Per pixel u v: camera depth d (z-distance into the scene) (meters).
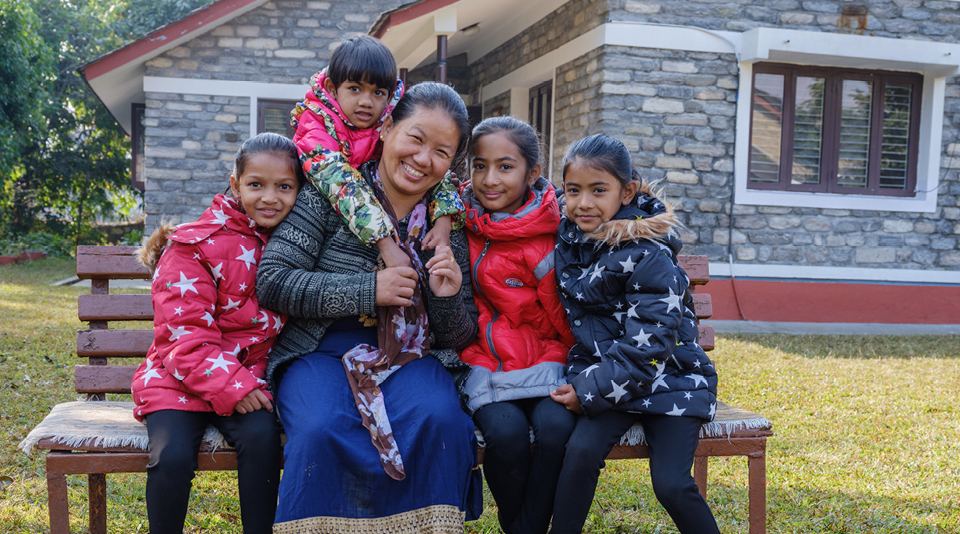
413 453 1.97
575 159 2.23
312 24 10.57
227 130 10.41
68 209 18.33
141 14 19.06
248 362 2.12
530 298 2.35
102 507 2.43
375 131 2.30
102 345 2.44
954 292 8.43
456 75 11.96
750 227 8.02
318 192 2.16
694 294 2.82
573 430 2.14
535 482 2.13
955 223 8.45
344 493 1.92
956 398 4.72
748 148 8.00
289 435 1.94
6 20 13.87
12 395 4.02
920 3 8.09
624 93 7.59
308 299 2.04
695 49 7.70
